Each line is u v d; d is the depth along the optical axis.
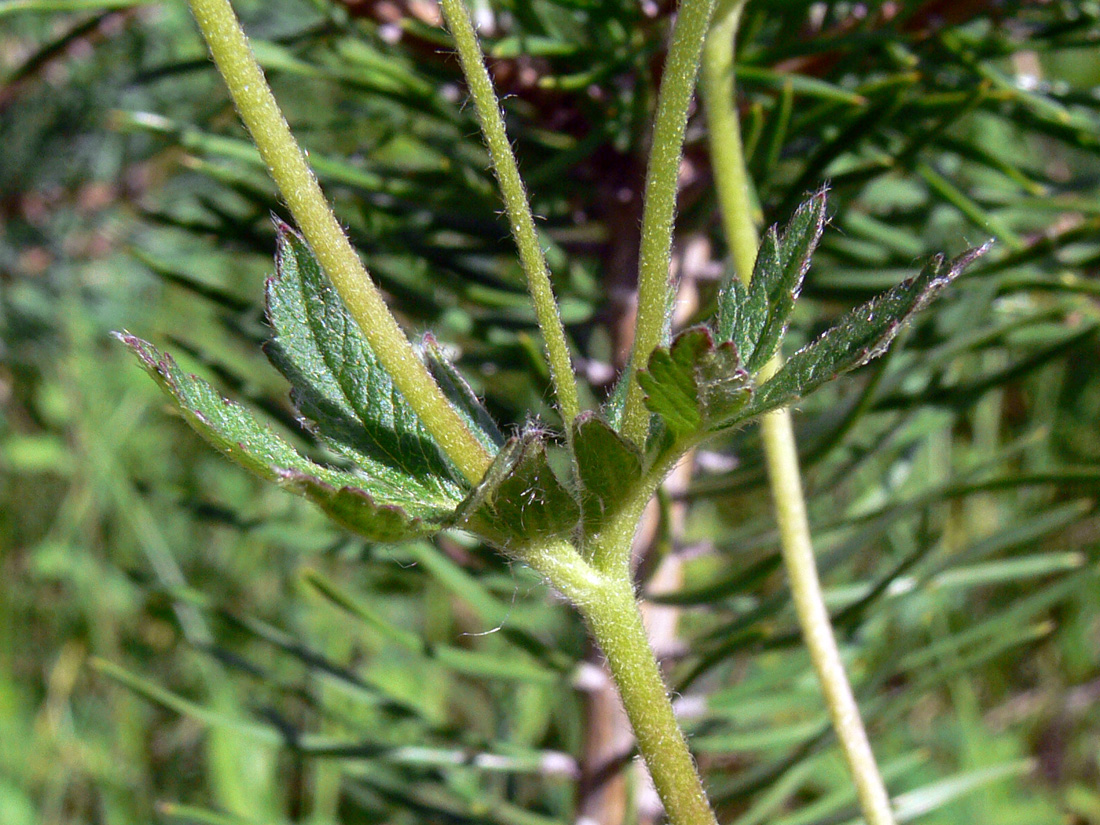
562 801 0.23
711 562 0.31
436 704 0.31
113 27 0.21
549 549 0.08
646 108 0.13
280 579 0.33
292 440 0.14
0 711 0.30
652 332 0.07
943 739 0.30
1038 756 0.32
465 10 0.07
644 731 0.08
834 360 0.07
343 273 0.07
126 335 0.07
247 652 0.31
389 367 0.07
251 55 0.07
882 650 0.24
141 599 0.31
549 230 0.15
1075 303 0.14
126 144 0.23
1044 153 0.23
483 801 0.17
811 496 0.14
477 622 0.33
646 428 0.08
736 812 0.21
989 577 0.16
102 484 0.31
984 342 0.14
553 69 0.14
